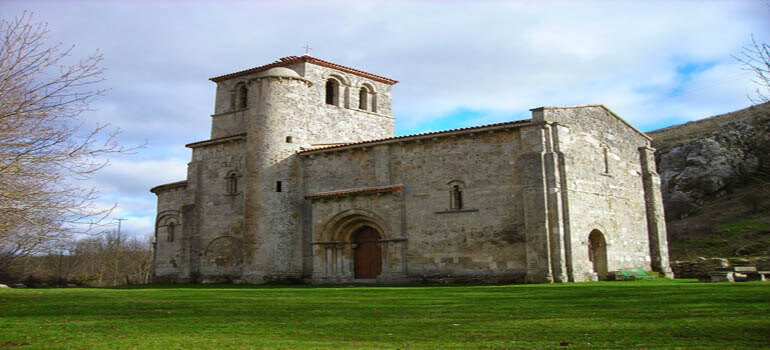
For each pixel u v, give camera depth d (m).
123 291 28.69
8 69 15.14
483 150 34.41
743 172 69.06
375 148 37.88
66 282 56.84
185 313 16.45
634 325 11.91
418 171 36.25
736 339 9.90
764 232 55.94
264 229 38.84
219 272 42.75
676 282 29.23
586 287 25.12
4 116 14.80
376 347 10.20
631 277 34.09
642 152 41.47
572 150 33.88
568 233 32.06
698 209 67.94
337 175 39.22
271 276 38.38
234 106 47.06
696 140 76.75
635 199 39.66
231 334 12.10
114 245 79.25
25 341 11.58
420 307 17.08
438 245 34.84
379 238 37.62
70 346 10.84
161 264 47.44
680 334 10.60
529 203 32.12
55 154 15.73
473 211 34.12
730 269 32.34
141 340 11.44
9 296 24.61
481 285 31.19
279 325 13.41
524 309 15.78
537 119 32.94
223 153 44.16
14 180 15.60
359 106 48.88
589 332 11.20
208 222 43.94
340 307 17.53
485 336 11.13
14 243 16.81
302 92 41.56
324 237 38.25
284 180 39.66
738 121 77.06
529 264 31.66
